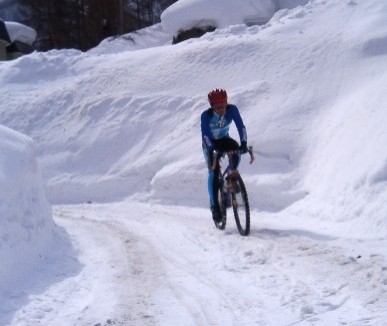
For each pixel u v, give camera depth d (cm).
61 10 3562
